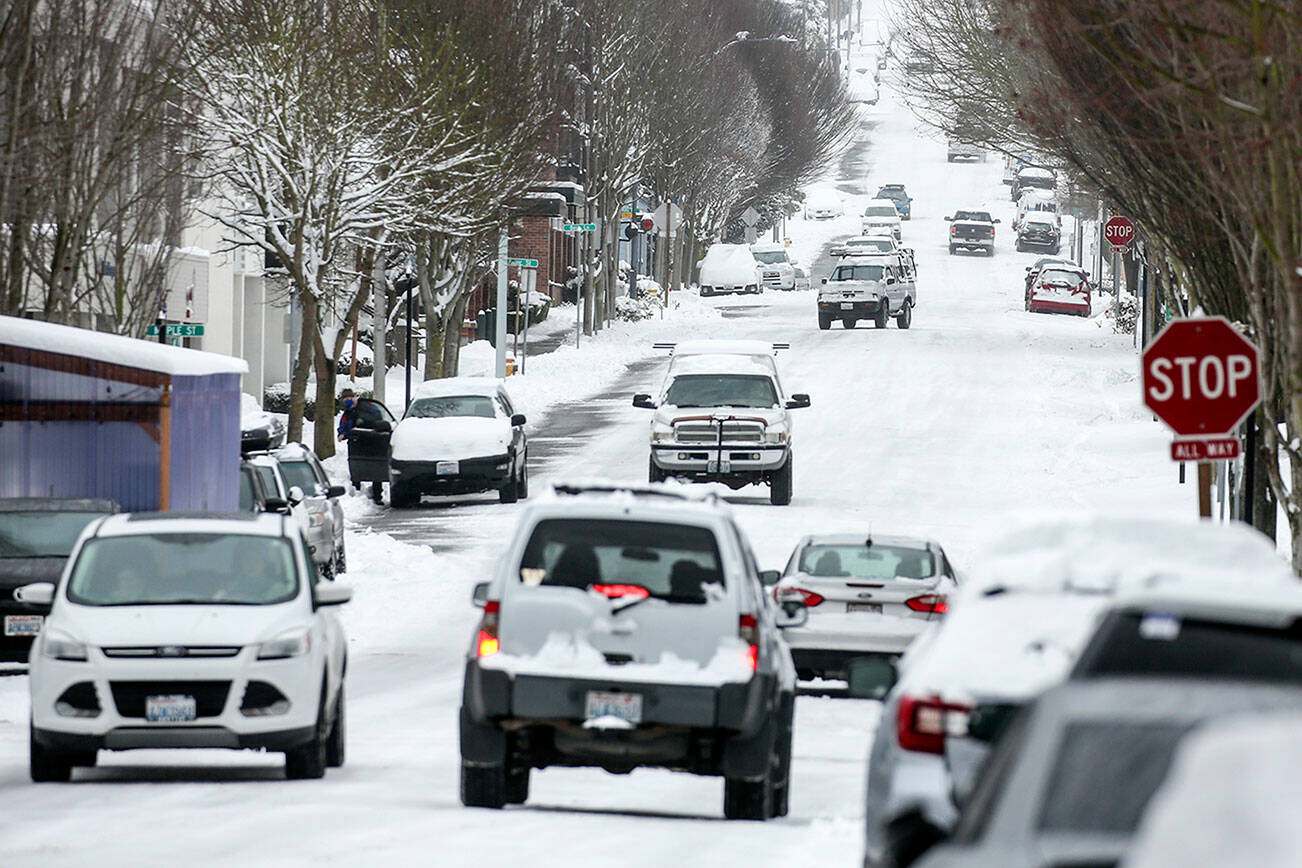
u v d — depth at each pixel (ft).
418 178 448.65
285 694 142.41
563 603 124.88
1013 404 563.07
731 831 120.06
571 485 132.87
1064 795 43.37
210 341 535.19
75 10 304.50
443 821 119.55
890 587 208.44
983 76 466.70
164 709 140.67
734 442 385.50
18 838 110.93
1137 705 44.45
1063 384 608.60
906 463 456.04
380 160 439.22
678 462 387.34
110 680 140.67
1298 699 44.70
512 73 490.49
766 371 398.21
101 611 145.48
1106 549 76.89
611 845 110.42
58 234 314.14
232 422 293.84
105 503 231.30
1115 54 204.33
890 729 80.38
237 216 446.60
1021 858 42.45
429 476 403.34
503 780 127.44
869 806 83.56
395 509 410.72
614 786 155.74
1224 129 164.25
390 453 407.64
